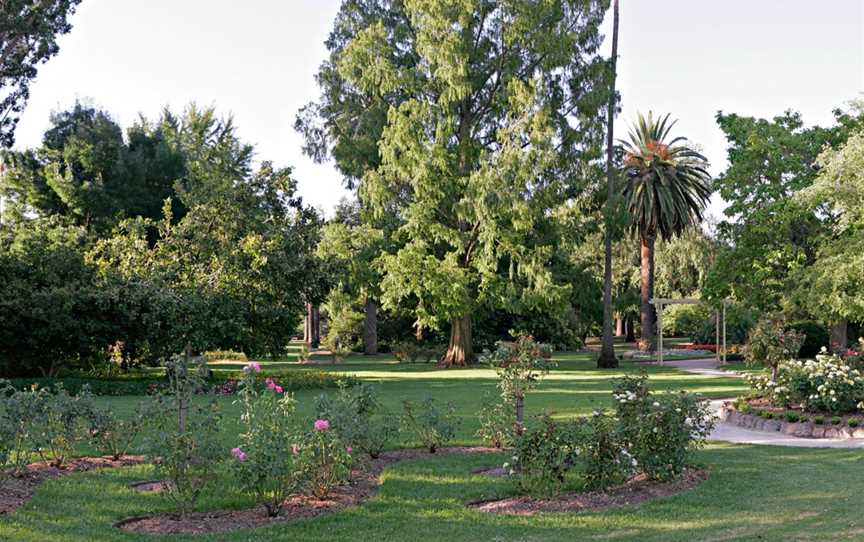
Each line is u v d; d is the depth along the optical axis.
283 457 6.99
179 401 8.26
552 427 7.64
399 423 10.79
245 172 42.38
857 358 15.09
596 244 48.66
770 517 6.71
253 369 7.89
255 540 6.24
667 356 36.78
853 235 20.44
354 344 45.16
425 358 35.88
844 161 18.73
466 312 28.39
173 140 44.44
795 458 9.69
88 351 20.53
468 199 27.42
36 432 8.59
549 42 28.39
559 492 7.68
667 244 47.88
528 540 6.18
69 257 20.83
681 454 8.17
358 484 8.23
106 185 35.69
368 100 31.52
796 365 13.37
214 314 20.20
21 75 23.91
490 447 10.42
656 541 6.02
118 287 19.89
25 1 23.39
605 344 30.12
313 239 22.55
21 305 19.00
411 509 7.19
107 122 37.53
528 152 27.17
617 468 7.73
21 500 7.29
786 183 24.88
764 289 25.86
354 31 31.97
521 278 28.88
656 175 37.50
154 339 20.02
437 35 28.38
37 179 36.34
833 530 6.13
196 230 21.64
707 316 43.72
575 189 29.61
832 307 19.73
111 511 7.03
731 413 13.45
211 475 7.72
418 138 27.77
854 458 9.62
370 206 30.33
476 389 19.84
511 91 28.42
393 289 28.38
